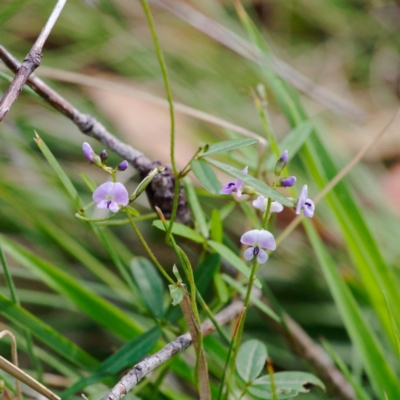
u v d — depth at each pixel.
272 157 0.55
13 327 0.58
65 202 0.68
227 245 0.55
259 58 0.61
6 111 0.48
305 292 0.68
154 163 0.52
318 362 0.57
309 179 0.73
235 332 0.49
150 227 0.73
